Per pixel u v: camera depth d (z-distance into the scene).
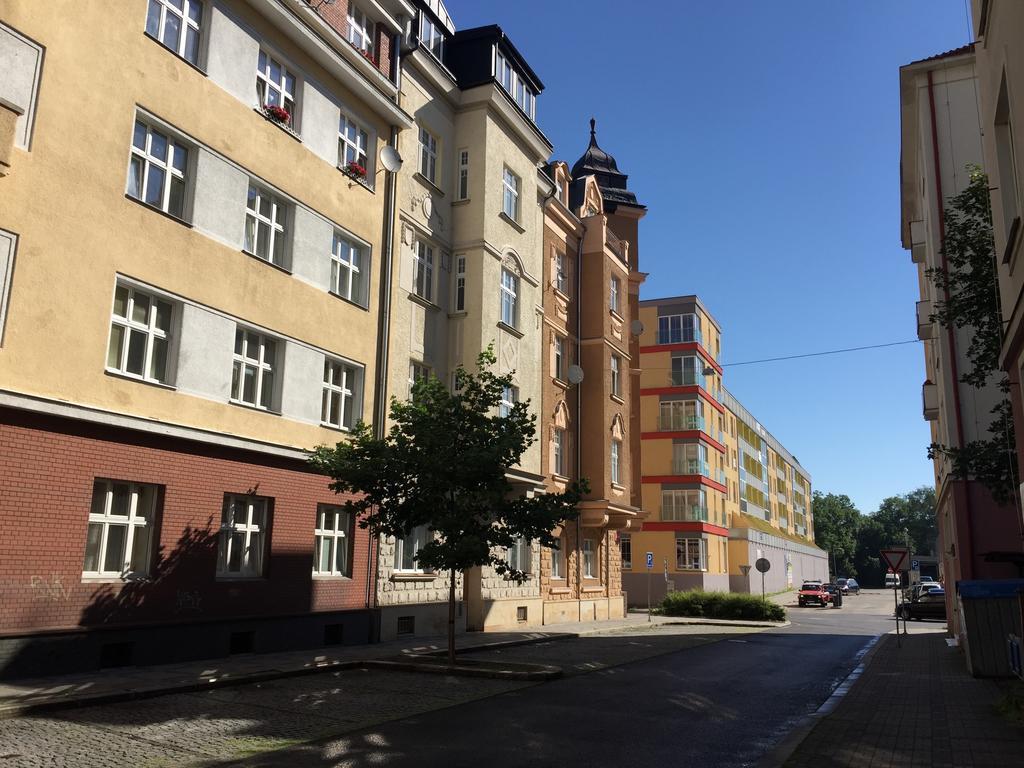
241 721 9.38
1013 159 10.82
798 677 14.77
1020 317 10.87
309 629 16.72
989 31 11.99
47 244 12.15
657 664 16.52
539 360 26.50
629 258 37.03
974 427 21.27
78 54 12.86
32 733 8.42
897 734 9.11
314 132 18.06
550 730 9.23
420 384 15.39
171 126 14.48
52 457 12.02
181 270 14.45
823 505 130.75
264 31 16.86
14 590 11.41
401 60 21.41
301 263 17.38
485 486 14.33
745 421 73.75
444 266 22.77
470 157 23.53
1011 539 20.41
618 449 31.78
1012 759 7.84
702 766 7.64
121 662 13.02
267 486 15.99
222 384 15.17
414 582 20.20
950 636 25.62
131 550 13.43
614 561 32.56
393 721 9.62
